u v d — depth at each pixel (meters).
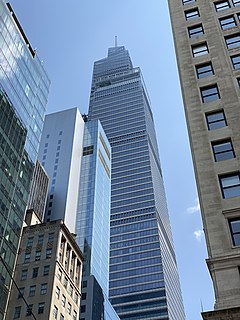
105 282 161.62
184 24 58.75
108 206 193.50
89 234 160.38
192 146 43.28
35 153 92.25
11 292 92.38
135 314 194.25
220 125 44.44
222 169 40.31
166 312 190.50
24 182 83.62
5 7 90.12
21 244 102.81
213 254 34.34
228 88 47.56
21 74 91.69
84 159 193.25
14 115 83.88
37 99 98.56
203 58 52.53
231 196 38.19
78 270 108.81
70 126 196.88
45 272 95.44
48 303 88.50
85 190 178.38
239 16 56.38
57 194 167.62
